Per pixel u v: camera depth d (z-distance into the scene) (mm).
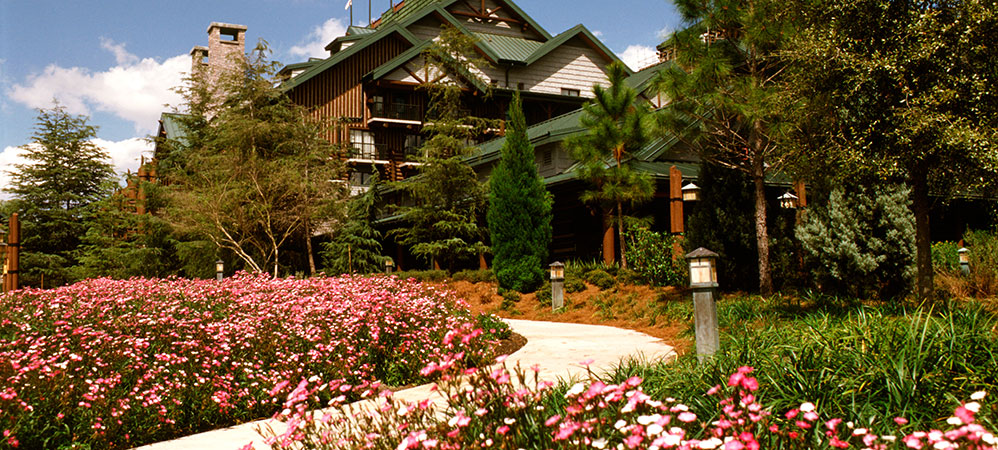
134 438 5367
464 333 3777
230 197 23844
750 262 12289
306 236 26000
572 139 16031
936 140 7289
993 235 16750
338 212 25734
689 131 12609
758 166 11617
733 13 11094
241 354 6930
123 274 24781
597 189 16719
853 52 7895
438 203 22156
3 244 20141
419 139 37156
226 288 12727
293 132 28156
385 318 7934
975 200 18812
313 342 7188
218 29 38406
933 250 14523
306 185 24969
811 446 3045
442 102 24672
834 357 4457
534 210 16641
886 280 9625
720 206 12539
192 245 24391
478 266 23828
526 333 10945
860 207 9695
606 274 14984
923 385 3932
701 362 5227
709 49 11570
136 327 7836
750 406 2740
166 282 14875
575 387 2805
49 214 29641
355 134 35906
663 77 11812
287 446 3387
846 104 8102
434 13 38344
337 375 6609
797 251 12070
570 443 2688
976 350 4410
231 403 6062
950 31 7426
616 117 15992
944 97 7219
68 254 29906
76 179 31047
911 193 9438
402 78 35625
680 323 10375
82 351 6508
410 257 28875
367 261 26000
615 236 19547
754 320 8578
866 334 4844
